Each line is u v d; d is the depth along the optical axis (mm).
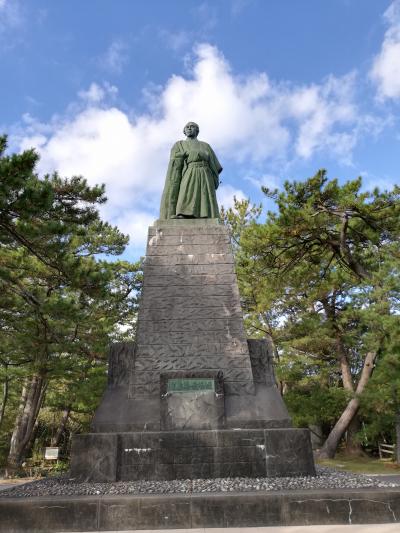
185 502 5941
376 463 18969
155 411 8266
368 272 17406
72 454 7441
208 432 7664
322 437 24625
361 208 15320
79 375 19516
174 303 9438
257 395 8617
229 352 8961
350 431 22609
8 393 23391
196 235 10211
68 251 13766
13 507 5836
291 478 7164
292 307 22609
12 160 9031
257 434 7695
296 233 16359
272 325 22734
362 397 17688
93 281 13133
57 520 5805
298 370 20984
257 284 20094
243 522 5859
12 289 13953
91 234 21312
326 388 21469
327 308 21547
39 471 19625
